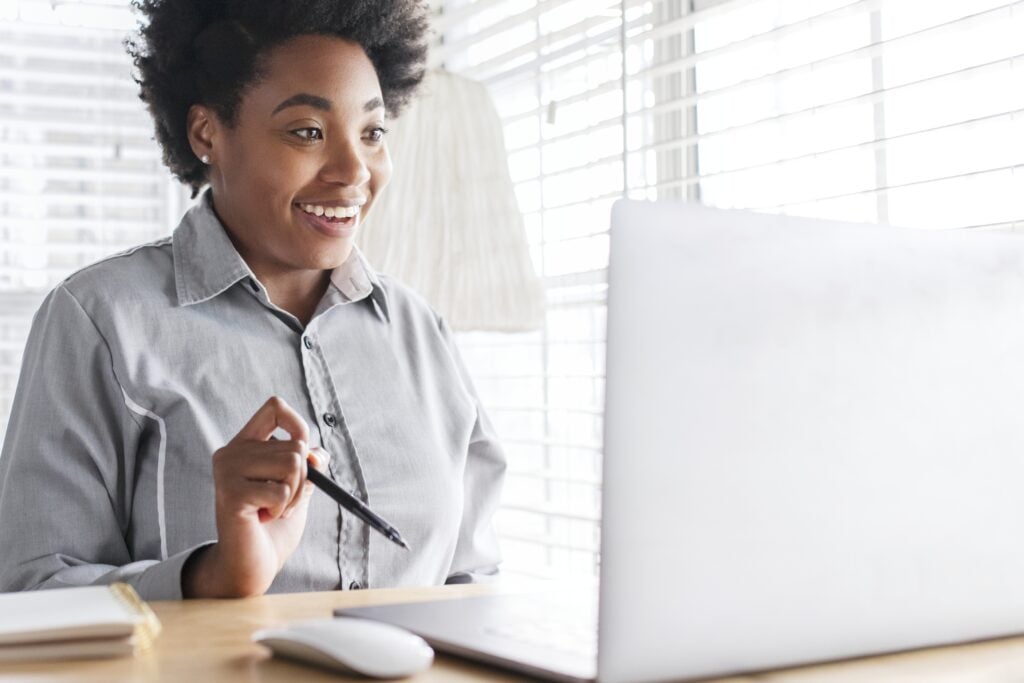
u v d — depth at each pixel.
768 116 2.06
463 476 1.70
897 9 1.88
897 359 0.83
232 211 1.61
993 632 0.87
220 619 1.01
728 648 0.75
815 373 0.79
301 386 1.55
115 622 0.84
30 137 3.10
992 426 0.87
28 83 3.10
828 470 0.79
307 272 1.64
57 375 1.45
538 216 2.65
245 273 1.54
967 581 0.85
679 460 0.73
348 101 1.58
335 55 1.58
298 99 1.54
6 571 1.38
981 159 1.72
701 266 0.74
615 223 0.71
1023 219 1.64
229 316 1.55
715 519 0.74
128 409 1.46
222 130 1.61
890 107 1.87
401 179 2.22
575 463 2.54
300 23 1.56
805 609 0.78
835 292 0.80
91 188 3.15
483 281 2.26
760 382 0.76
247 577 1.15
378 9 1.64
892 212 1.86
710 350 0.74
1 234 3.10
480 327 2.27
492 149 2.30
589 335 2.48
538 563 2.69
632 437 0.72
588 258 2.49
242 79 1.57
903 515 0.82
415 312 1.73
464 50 2.79
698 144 2.25
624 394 0.72
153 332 1.50
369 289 1.65
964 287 0.86
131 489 1.49
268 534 1.21
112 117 3.14
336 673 0.79
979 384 0.87
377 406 1.59
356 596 1.16
